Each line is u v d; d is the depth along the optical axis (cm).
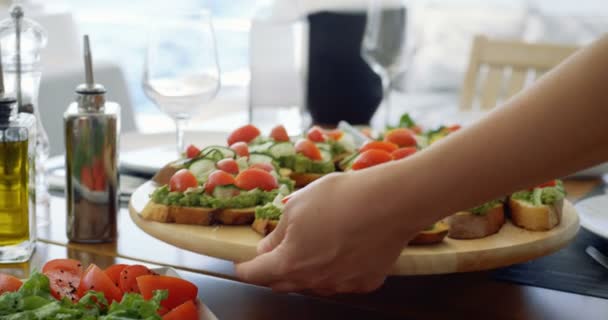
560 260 98
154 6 451
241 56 378
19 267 92
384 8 159
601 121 60
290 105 163
